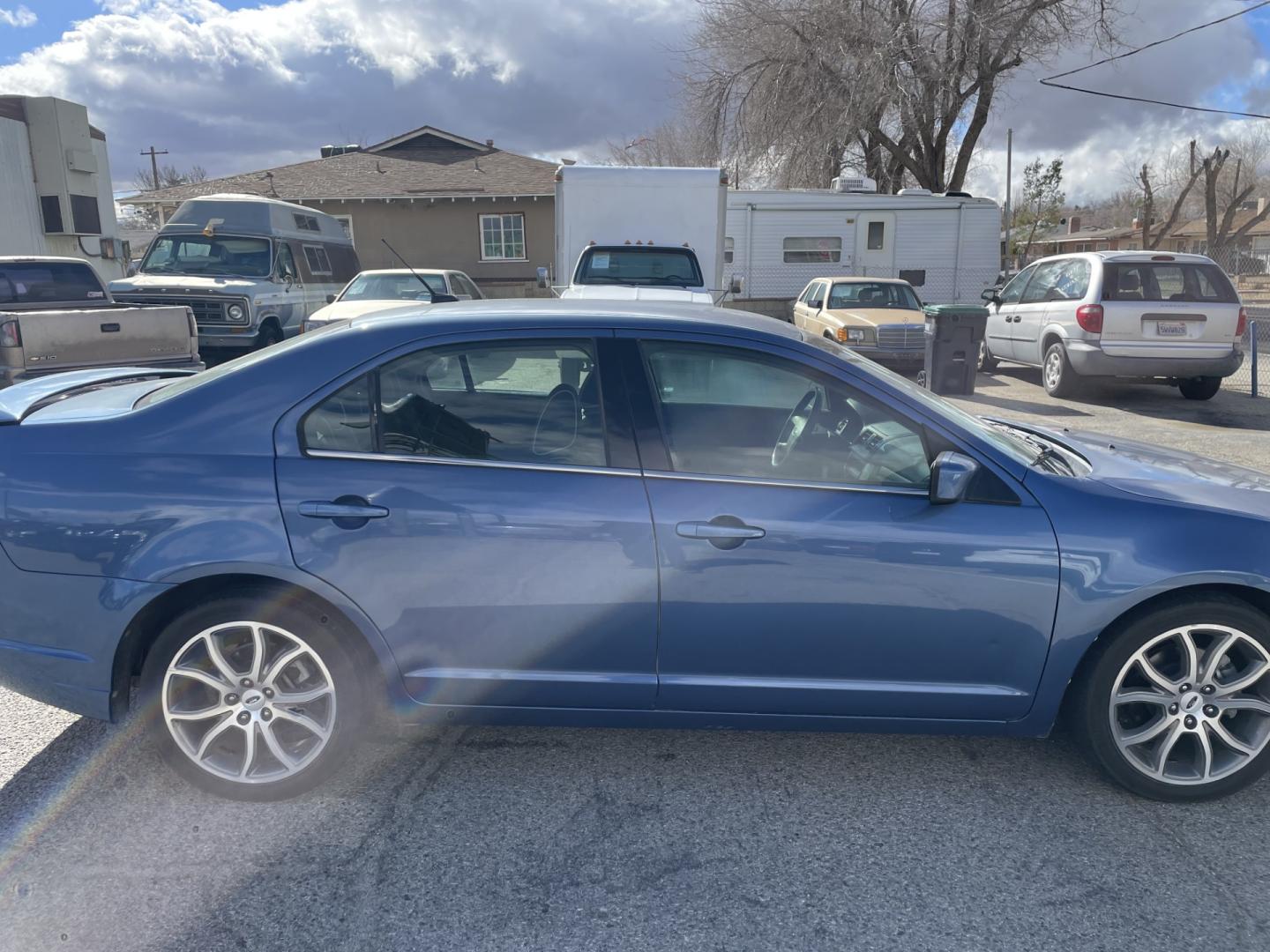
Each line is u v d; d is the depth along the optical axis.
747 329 2.99
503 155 27.14
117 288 12.36
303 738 2.93
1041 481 2.89
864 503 2.83
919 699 2.91
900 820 2.89
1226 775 2.92
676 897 2.52
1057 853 2.72
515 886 2.56
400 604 2.80
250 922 2.40
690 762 3.23
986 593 2.80
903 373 13.16
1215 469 3.40
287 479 2.77
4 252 15.95
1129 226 71.19
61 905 2.46
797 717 2.95
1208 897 2.53
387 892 2.52
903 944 2.34
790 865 2.66
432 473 2.81
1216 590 2.89
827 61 22.23
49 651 2.81
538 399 2.91
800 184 24.70
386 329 2.94
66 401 3.23
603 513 2.78
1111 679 2.88
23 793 2.98
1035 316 12.13
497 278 24.91
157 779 3.07
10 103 16.25
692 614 2.82
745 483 2.84
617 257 11.30
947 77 21.88
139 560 2.72
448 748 3.29
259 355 2.99
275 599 2.77
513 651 2.86
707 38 24.36
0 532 2.76
